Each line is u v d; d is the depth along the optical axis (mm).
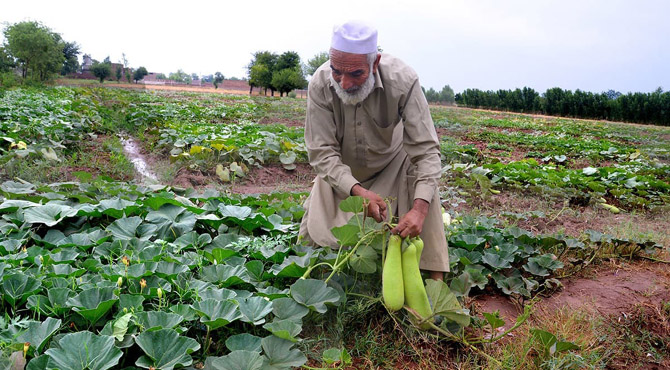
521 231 4789
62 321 2730
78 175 6410
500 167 10109
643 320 3635
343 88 3031
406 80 3188
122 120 14945
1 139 9047
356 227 3115
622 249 5000
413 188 3506
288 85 66562
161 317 2615
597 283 4262
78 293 2871
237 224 4355
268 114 23141
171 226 4137
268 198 6227
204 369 2383
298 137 13039
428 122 3246
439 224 3324
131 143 12367
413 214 2936
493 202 7777
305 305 2922
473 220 5109
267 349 2541
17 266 3242
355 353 2959
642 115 39844
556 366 2803
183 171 9102
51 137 10000
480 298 3881
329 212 3631
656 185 9391
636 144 20078
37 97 22922
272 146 10211
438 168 3170
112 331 2525
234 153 9695
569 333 3279
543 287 4113
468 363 2891
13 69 54438
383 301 3066
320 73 3324
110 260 3357
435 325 3031
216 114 19969
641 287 4176
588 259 4785
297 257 3422
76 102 18453
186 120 16734
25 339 2404
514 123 27609
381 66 3209
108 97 27453
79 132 11469
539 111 46250
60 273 3115
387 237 3123
